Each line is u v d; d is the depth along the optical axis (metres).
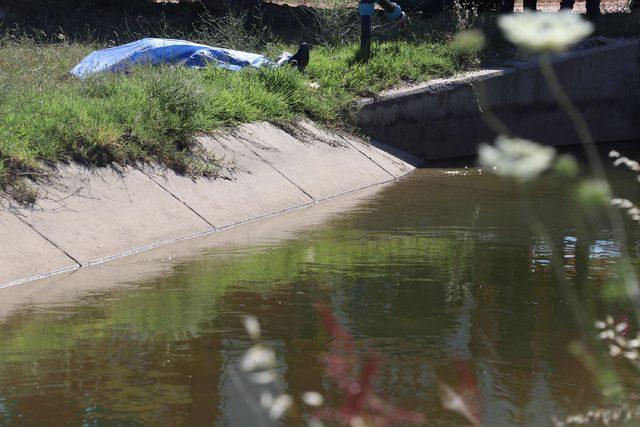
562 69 27.20
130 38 27.98
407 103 24.48
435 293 11.59
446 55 26.91
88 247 13.53
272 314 10.67
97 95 18.75
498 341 9.73
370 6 25.86
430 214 17.25
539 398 8.10
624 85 28.56
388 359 9.07
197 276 12.50
